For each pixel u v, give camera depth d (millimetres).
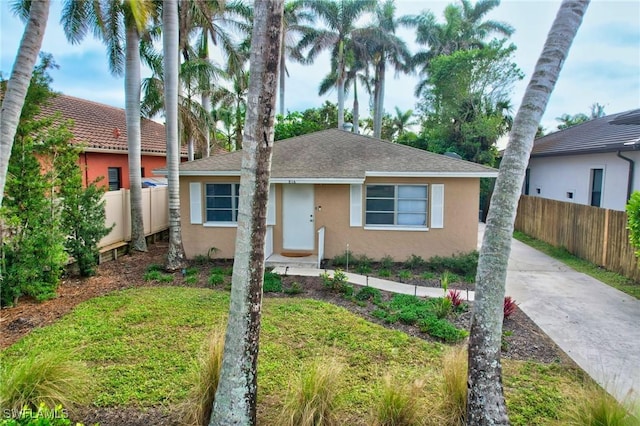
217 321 7297
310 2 30359
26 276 8078
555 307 8336
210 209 12922
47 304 8312
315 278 10477
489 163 22781
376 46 31609
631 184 13141
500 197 3803
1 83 8266
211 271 11250
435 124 24984
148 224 15375
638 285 9836
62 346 6195
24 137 8219
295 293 9211
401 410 4074
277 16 3535
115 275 10719
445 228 12133
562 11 3691
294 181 11781
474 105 23297
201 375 4344
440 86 23922
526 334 6988
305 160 12969
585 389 4773
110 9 12648
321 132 15281
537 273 11117
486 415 3764
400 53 33125
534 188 20562
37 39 5906
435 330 6914
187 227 12938
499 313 3820
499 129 23078
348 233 12508
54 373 4473
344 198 12445
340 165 12438
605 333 7008
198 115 17641
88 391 4836
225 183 12742
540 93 3701
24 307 8094
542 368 5754
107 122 18766
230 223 12820
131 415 4461
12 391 4066
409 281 10461
